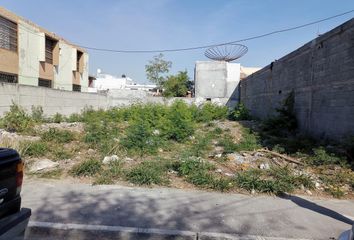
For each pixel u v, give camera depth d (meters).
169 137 11.63
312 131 11.52
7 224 2.70
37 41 21.44
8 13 18.05
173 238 3.94
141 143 9.20
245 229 4.14
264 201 5.24
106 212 4.51
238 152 9.34
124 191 5.48
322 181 6.43
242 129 15.29
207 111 22.05
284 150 9.48
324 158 7.75
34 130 11.05
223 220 4.40
